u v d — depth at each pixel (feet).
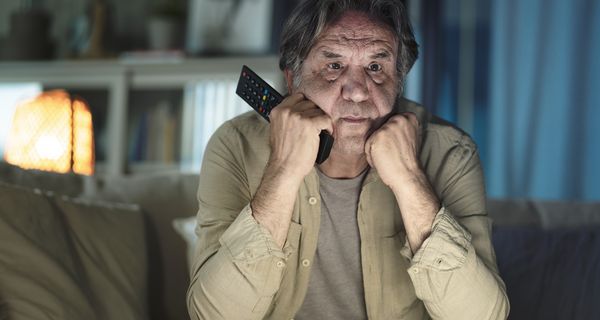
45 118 9.03
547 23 10.02
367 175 4.50
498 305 4.11
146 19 12.03
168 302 5.74
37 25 11.53
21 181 5.52
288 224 4.17
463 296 4.04
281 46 4.59
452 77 10.58
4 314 3.99
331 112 4.29
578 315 5.07
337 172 4.51
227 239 4.13
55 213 4.84
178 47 11.15
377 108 4.32
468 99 10.51
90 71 10.96
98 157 11.33
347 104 4.26
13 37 11.51
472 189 4.57
